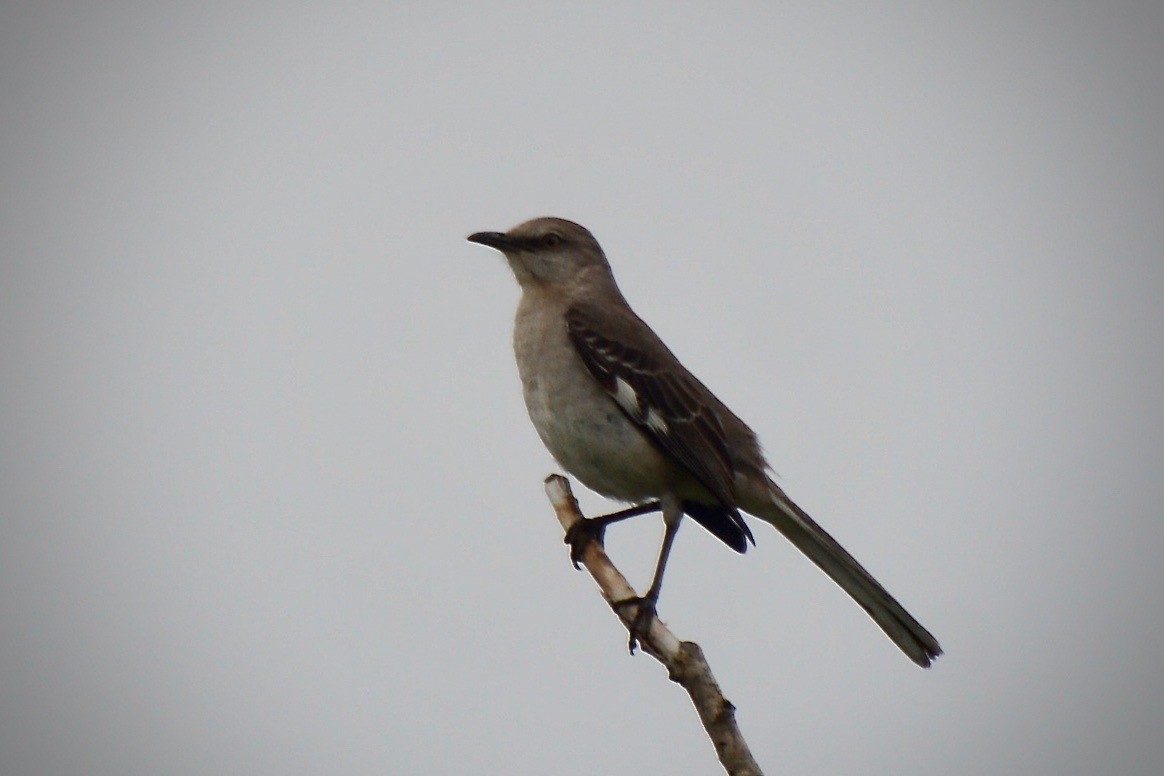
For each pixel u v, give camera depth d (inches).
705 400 457.4
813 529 424.8
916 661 409.7
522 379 463.5
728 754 276.8
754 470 451.2
